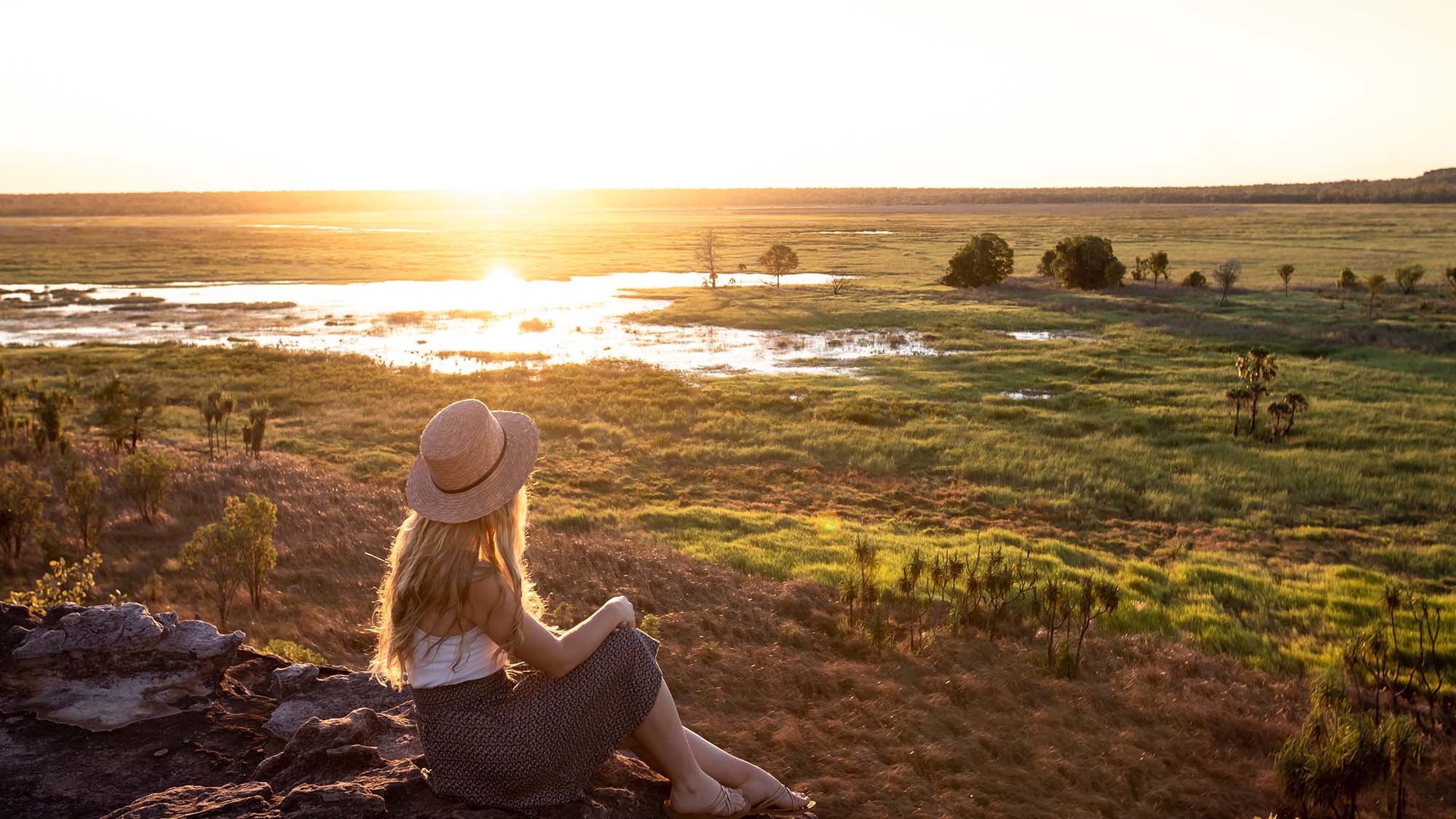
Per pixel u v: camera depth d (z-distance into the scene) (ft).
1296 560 76.89
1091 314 230.68
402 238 596.29
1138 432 120.37
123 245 498.28
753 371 165.89
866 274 353.31
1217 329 203.00
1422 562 74.95
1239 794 35.12
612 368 164.66
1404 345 179.83
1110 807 32.86
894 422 124.88
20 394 119.24
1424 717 44.14
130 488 66.64
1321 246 429.79
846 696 40.34
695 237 595.88
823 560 68.28
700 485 96.32
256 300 276.82
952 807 31.19
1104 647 50.37
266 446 106.93
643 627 44.73
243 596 51.78
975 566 63.21
